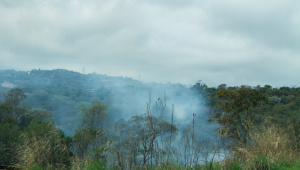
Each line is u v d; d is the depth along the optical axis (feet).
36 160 13.80
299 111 76.64
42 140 14.05
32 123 94.84
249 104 40.83
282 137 17.08
